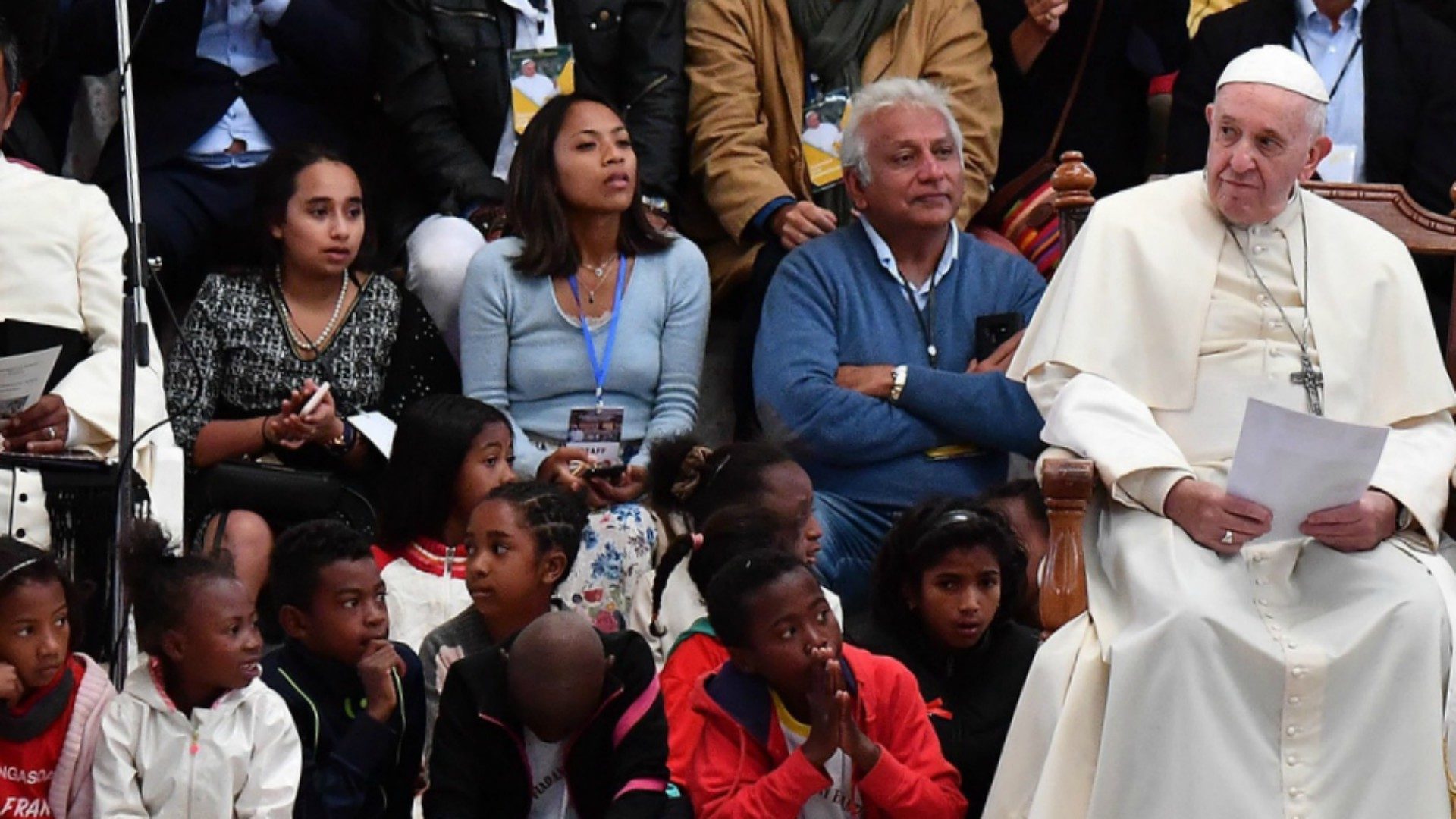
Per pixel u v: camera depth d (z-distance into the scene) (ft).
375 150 68.90
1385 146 69.26
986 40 70.59
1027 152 72.13
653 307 62.59
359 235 61.67
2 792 43.55
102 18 66.64
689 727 46.09
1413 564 46.52
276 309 61.31
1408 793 44.55
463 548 54.65
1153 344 50.16
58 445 53.26
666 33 69.26
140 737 43.29
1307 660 45.14
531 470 59.47
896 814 44.68
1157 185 52.16
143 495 52.60
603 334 62.13
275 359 60.80
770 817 43.86
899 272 62.44
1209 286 50.37
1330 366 49.85
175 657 43.29
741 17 68.95
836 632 45.11
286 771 43.70
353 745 44.16
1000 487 56.03
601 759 43.29
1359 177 69.62
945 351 61.98
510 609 48.85
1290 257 50.75
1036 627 54.70
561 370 61.62
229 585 43.50
